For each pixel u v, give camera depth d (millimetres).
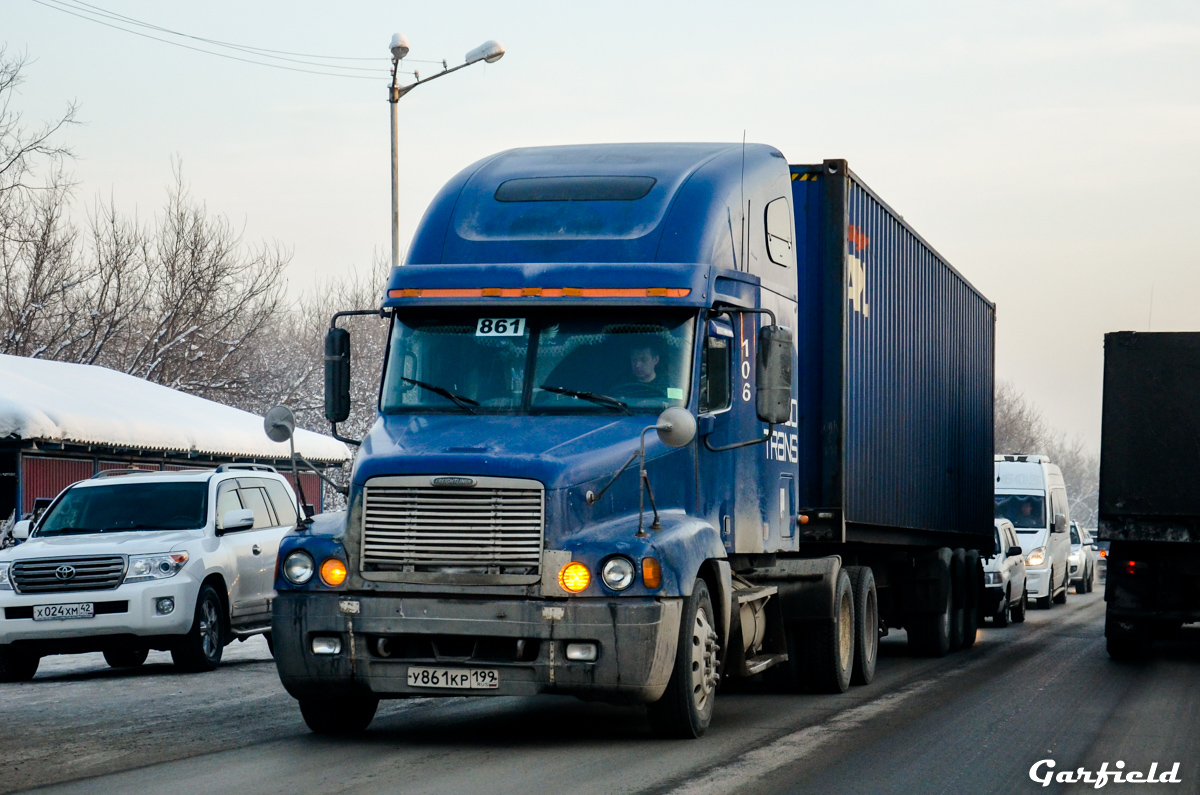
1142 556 25125
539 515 12836
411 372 14625
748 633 16188
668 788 11383
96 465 44344
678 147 16828
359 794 11070
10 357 47125
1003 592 34906
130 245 68438
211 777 11914
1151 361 24984
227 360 71062
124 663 24984
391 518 13109
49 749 13617
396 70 44000
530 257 14859
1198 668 23500
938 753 13570
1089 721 16219
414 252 15305
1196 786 12172
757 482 16422
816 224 19906
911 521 25031
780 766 12586
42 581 21906
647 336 14453
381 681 13148
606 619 12742
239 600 24094
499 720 15781
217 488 24609
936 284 27672
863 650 20375
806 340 19859
